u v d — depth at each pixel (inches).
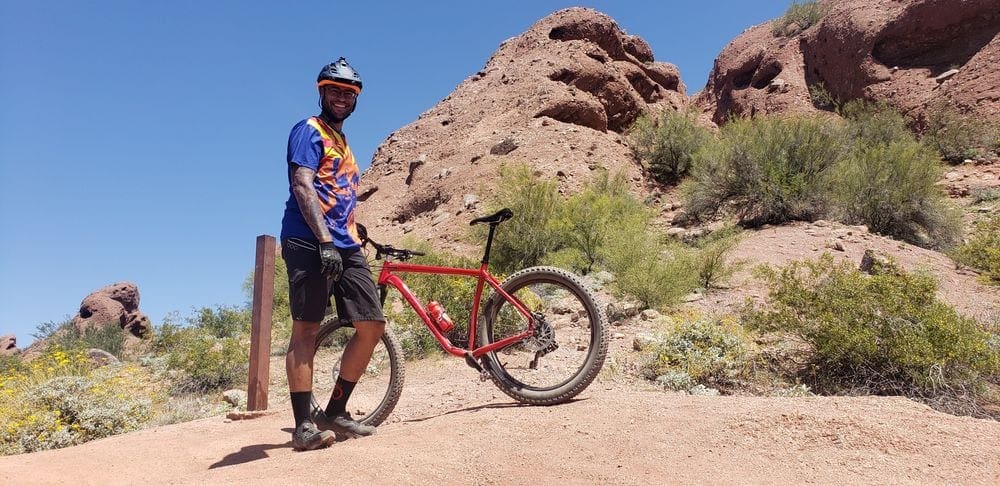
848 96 1160.8
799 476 113.0
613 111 1067.3
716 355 237.8
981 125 853.8
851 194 561.0
